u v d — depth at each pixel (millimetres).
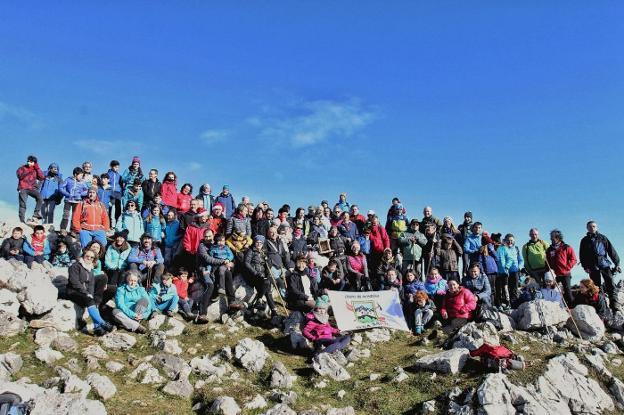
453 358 13195
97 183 21156
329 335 14148
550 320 16406
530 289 18656
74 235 18938
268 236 18391
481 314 16203
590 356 14242
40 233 16719
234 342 14336
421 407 11750
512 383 12281
